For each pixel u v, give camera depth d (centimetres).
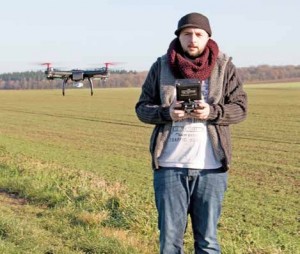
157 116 435
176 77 436
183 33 432
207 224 447
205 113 421
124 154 2084
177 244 451
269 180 1490
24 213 907
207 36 436
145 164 1777
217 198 444
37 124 3703
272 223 979
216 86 434
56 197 981
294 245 802
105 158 1945
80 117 4231
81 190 1020
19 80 11881
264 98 6225
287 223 981
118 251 667
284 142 2467
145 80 461
